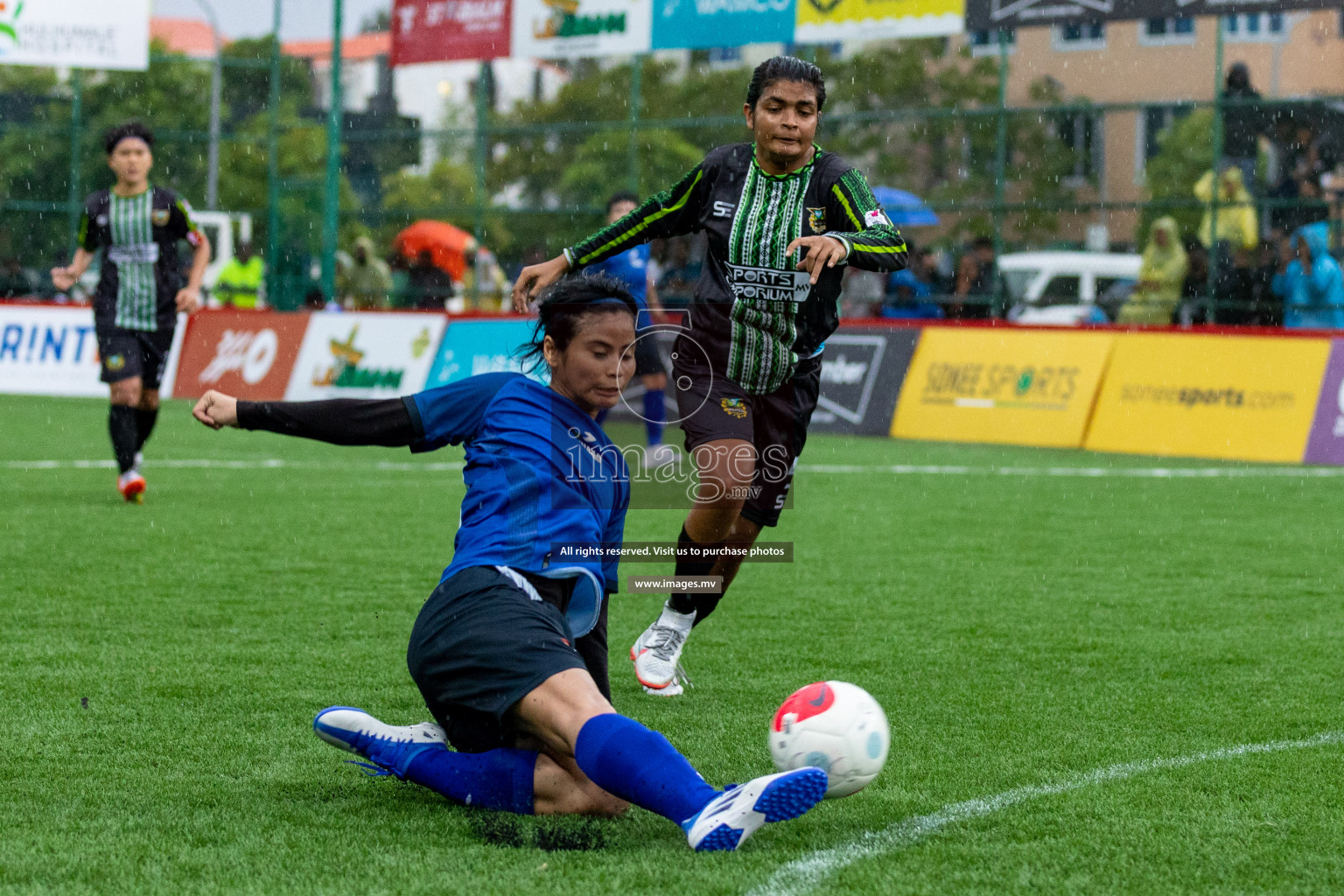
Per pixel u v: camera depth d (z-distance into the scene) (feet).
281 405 21.81
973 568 46.55
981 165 135.33
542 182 150.20
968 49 156.76
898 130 153.07
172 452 83.97
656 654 29.76
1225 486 70.90
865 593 41.86
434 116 199.41
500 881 17.94
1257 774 23.62
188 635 34.22
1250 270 103.50
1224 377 88.28
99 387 119.03
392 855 19.02
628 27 114.21
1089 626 37.09
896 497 66.03
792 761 20.59
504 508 21.52
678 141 156.66
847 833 20.26
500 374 22.88
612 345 21.88
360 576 43.09
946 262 122.21
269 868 18.44
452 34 121.39
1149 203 105.70
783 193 29.43
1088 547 51.29
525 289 30.19
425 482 70.33
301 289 153.48
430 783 21.30
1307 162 102.37
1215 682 30.73
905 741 25.72
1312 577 45.21
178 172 191.42
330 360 112.47
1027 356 96.53
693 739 25.71
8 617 36.04
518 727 20.11
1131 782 23.06
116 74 183.93
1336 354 84.69
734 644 34.73
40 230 145.79
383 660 31.83
